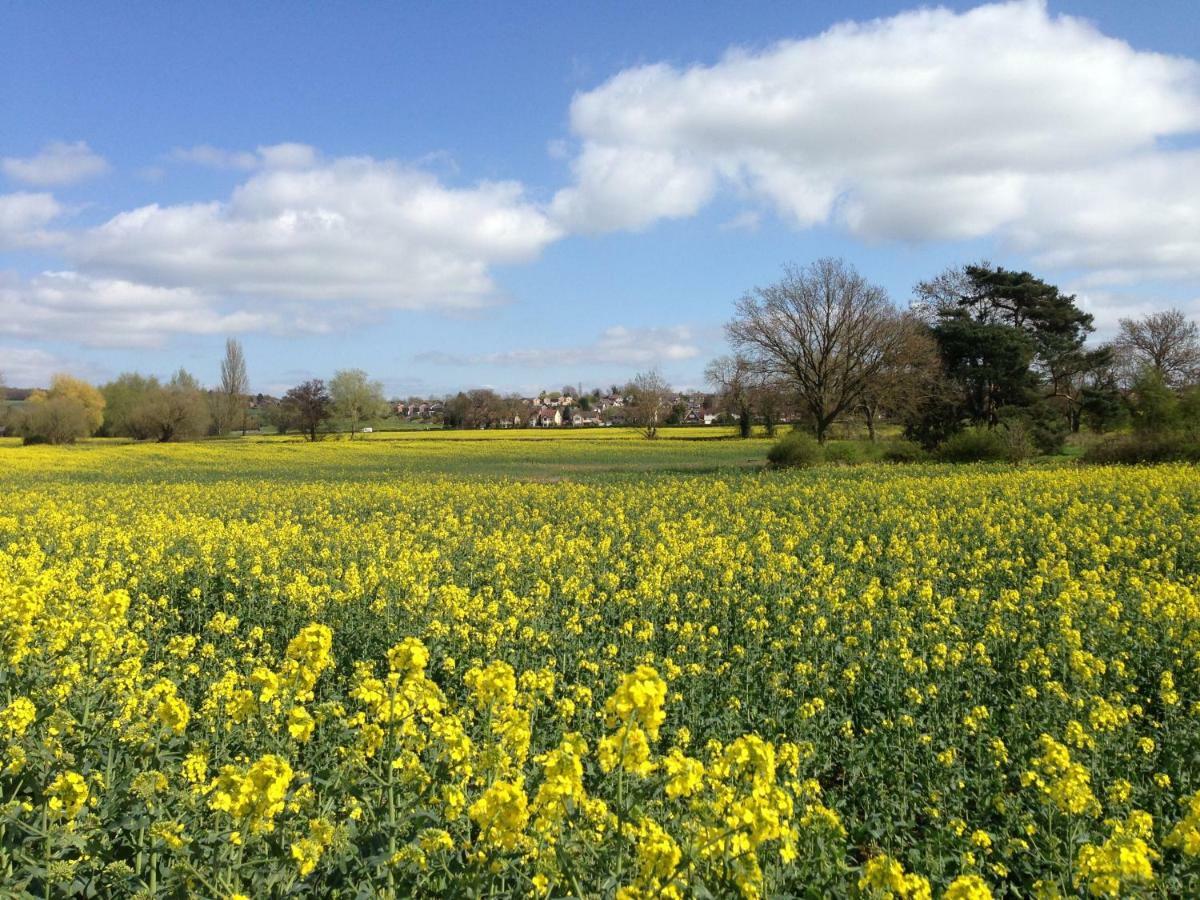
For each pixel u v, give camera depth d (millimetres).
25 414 85250
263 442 90750
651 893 4215
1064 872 5664
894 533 20625
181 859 4820
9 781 5496
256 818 4629
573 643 11492
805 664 9844
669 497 31484
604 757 4941
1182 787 7293
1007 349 64188
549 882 4590
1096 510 23422
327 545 20109
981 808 7086
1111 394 72250
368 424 121500
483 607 12172
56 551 18938
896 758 7879
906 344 60438
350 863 4984
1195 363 81875
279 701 6613
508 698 6008
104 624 8430
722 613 13234
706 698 9297
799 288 61406
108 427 104000
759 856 5145
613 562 18188
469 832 5219
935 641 11391
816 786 6734
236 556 17672
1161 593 12633
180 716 5836
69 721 6219
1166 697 8875
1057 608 12875
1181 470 33281
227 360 115750
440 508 29703
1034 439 55094
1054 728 8469
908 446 50656
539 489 36375
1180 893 5477
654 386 106375
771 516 24609
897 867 4559
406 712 5621
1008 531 21078
